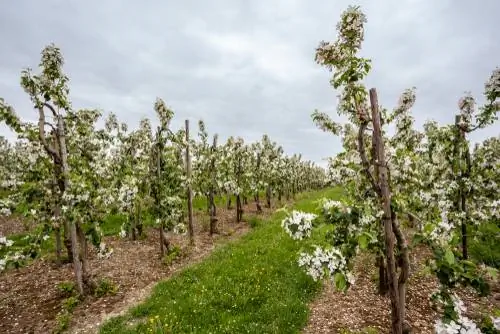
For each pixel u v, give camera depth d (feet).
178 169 49.08
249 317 25.93
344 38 15.34
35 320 28.60
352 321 25.99
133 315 28.17
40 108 30.40
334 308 28.25
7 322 28.37
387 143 26.04
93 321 28.14
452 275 13.19
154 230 61.21
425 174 40.50
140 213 53.21
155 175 45.19
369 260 40.32
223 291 30.78
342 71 15.15
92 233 31.86
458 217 34.47
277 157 99.76
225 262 39.27
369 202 18.47
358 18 14.99
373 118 14.28
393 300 14.40
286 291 30.48
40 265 41.88
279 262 38.24
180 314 27.12
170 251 45.96
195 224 67.62
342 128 27.99
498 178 34.65
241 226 66.54
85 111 40.78
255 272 34.63
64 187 31.89
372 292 31.50
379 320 26.27
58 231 39.52
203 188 60.54
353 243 15.02
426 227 14.21
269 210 89.30
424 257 40.47
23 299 32.63
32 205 33.30
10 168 84.94
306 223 15.80
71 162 35.65
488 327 11.73
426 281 34.09
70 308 30.07
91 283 33.73
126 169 47.29
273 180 95.55
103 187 37.93
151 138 45.80
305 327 25.09
